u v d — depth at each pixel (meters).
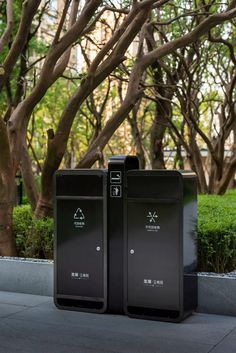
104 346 5.61
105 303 6.79
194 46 16.06
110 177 6.79
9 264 7.94
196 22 15.69
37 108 25.89
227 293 6.68
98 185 6.82
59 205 7.03
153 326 6.30
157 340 5.79
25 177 10.33
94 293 6.87
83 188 6.89
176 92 17.44
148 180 6.54
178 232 6.39
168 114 18.36
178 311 6.42
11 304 7.26
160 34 16.28
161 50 10.15
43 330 6.15
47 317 6.67
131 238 6.64
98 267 6.84
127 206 6.65
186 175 6.55
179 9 17.03
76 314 6.82
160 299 6.50
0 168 8.68
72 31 8.92
